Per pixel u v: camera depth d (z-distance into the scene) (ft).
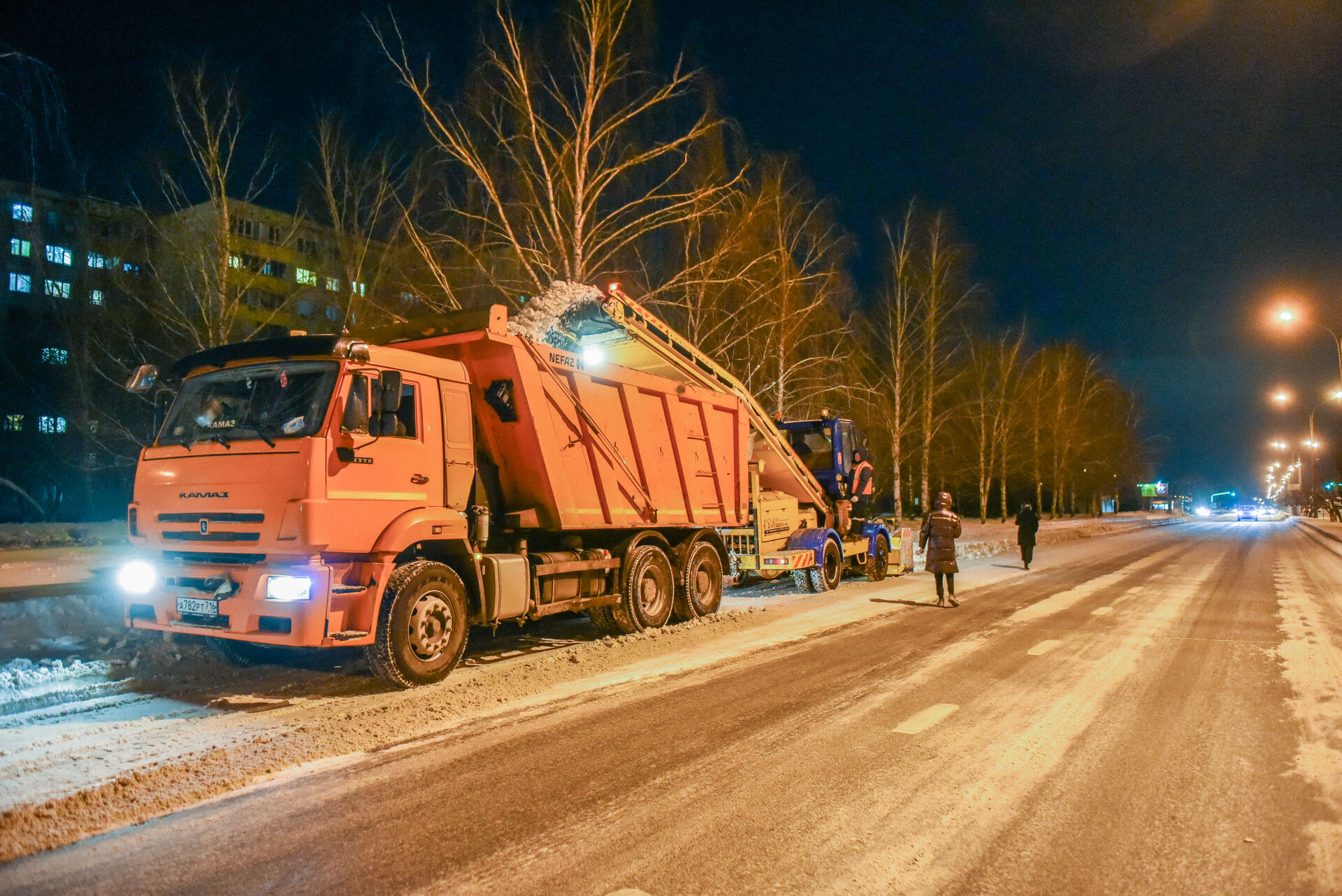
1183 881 10.96
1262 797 14.03
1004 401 144.97
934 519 37.52
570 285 30.91
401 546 21.88
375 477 21.88
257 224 62.18
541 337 29.40
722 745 16.97
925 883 10.91
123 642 27.68
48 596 34.81
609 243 50.26
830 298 72.49
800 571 43.65
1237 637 29.68
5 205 73.10
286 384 21.71
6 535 67.10
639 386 32.71
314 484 20.15
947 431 152.15
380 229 60.23
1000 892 10.67
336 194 62.85
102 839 12.37
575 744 17.10
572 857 11.71
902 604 38.96
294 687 22.24
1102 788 14.44
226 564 21.20
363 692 21.74
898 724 18.48
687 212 50.67
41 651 26.40
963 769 15.48
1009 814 13.26
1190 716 19.12
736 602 40.29
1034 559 68.33
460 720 18.99
